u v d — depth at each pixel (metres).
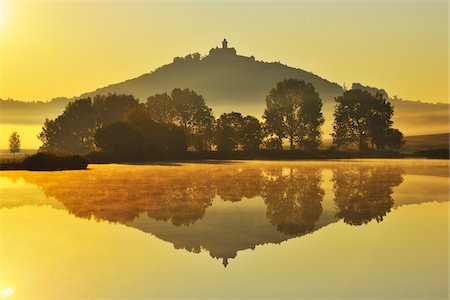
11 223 23.22
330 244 19.30
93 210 27.30
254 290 14.05
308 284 14.50
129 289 14.10
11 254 17.48
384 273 15.40
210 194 35.12
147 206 28.91
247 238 20.39
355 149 143.75
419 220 24.44
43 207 28.31
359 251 18.11
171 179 47.88
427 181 46.72
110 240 19.73
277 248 18.73
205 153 106.94
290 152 116.31
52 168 63.75
